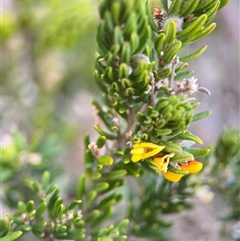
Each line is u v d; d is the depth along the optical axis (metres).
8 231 0.25
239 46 0.52
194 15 0.24
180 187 0.29
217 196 0.33
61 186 0.37
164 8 0.24
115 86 0.23
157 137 0.23
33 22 0.42
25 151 0.32
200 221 0.36
